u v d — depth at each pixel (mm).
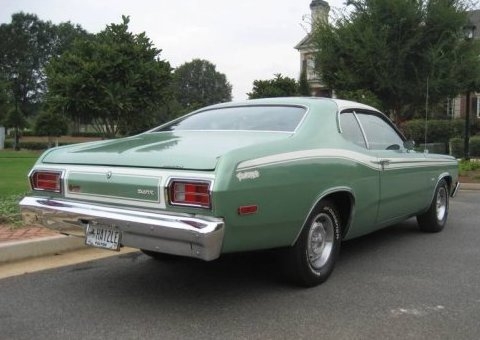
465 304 4418
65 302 4441
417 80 14648
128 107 13789
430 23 14320
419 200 6695
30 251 5730
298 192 4395
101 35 14430
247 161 3969
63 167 4602
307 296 4594
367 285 4914
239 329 3883
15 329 3881
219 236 3734
